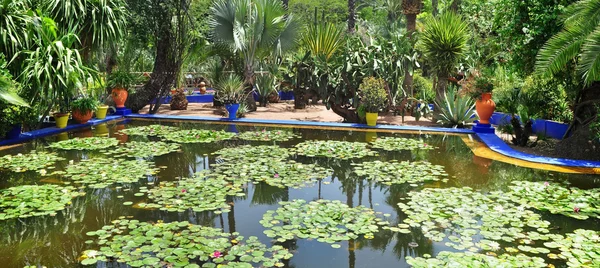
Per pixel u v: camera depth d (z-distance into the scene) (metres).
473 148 7.27
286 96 15.69
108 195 4.64
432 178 5.36
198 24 11.84
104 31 9.03
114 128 9.09
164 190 4.79
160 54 11.21
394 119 10.53
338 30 12.38
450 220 3.99
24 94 7.20
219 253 3.21
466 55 10.62
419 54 10.62
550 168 5.93
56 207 4.20
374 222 3.95
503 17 7.58
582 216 4.08
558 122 7.97
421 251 3.39
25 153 6.52
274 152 6.70
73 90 8.00
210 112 11.69
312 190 4.91
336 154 6.63
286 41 11.80
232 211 4.22
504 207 4.33
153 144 7.23
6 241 3.52
